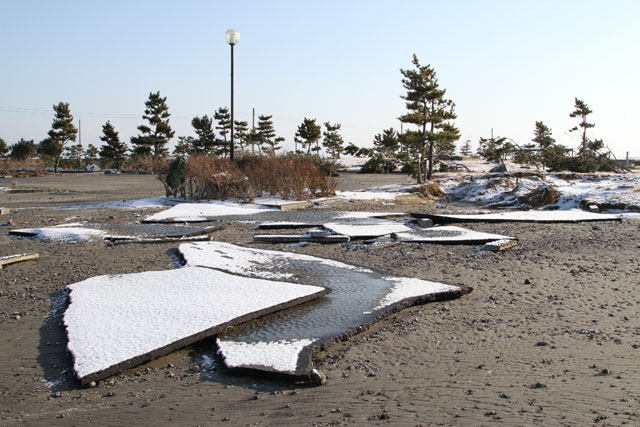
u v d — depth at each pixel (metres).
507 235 12.38
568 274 8.46
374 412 3.94
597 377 4.44
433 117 38.00
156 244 11.70
